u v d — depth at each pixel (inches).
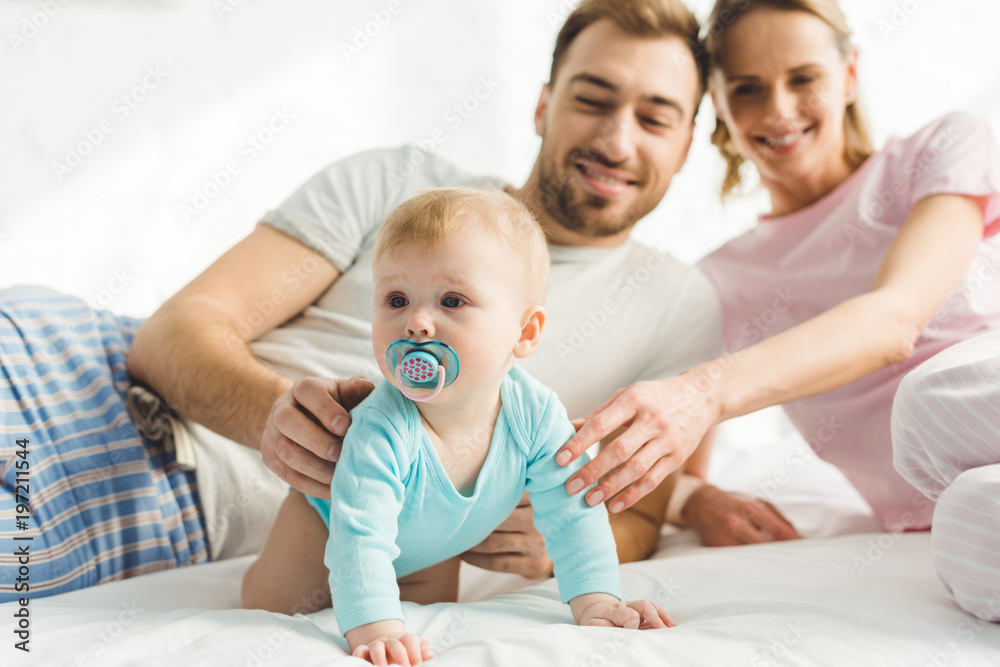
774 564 40.8
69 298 48.7
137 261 80.4
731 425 87.3
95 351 46.8
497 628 31.3
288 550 34.9
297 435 32.7
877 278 49.3
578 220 55.4
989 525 29.0
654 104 53.4
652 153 54.2
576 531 33.4
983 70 94.3
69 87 79.7
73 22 79.7
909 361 50.6
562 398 51.8
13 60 78.2
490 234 30.5
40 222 78.4
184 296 48.7
